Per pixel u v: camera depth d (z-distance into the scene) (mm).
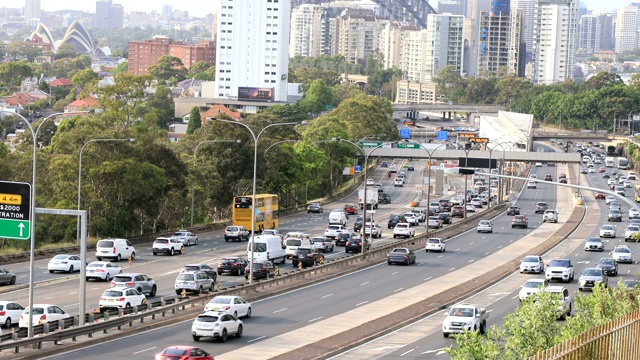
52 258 125312
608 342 58094
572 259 149375
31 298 75062
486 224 189250
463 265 140750
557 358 51938
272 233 160375
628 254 146250
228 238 165250
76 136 164500
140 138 174250
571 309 100250
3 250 147125
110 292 91438
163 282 115438
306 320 92875
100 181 163125
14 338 74938
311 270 125688
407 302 105812
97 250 133000
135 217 168875
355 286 118562
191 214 184875
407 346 81750
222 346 78750
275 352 76688
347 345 80500
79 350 75188
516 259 147875
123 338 81188
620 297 70375
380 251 149875
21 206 78125
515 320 59000
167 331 85125
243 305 92812
